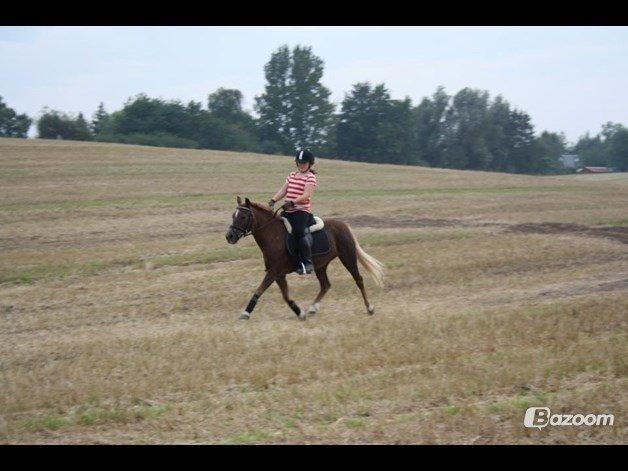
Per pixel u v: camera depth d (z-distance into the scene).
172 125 87.25
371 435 7.35
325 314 12.95
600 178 78.19
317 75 94.00
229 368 9.38
